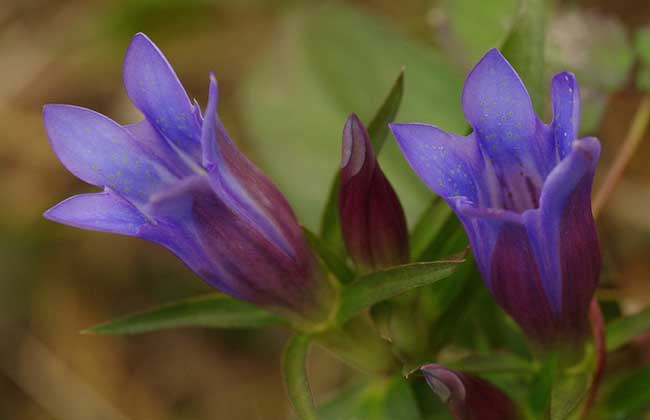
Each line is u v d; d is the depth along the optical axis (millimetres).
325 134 402
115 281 476
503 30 385
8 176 501
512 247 290
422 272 296
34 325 478
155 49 286
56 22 533
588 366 311
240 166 296
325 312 311
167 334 474
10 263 481
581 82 371
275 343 463
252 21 507
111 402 467
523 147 290
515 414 303
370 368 320
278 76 412
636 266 413
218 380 464
